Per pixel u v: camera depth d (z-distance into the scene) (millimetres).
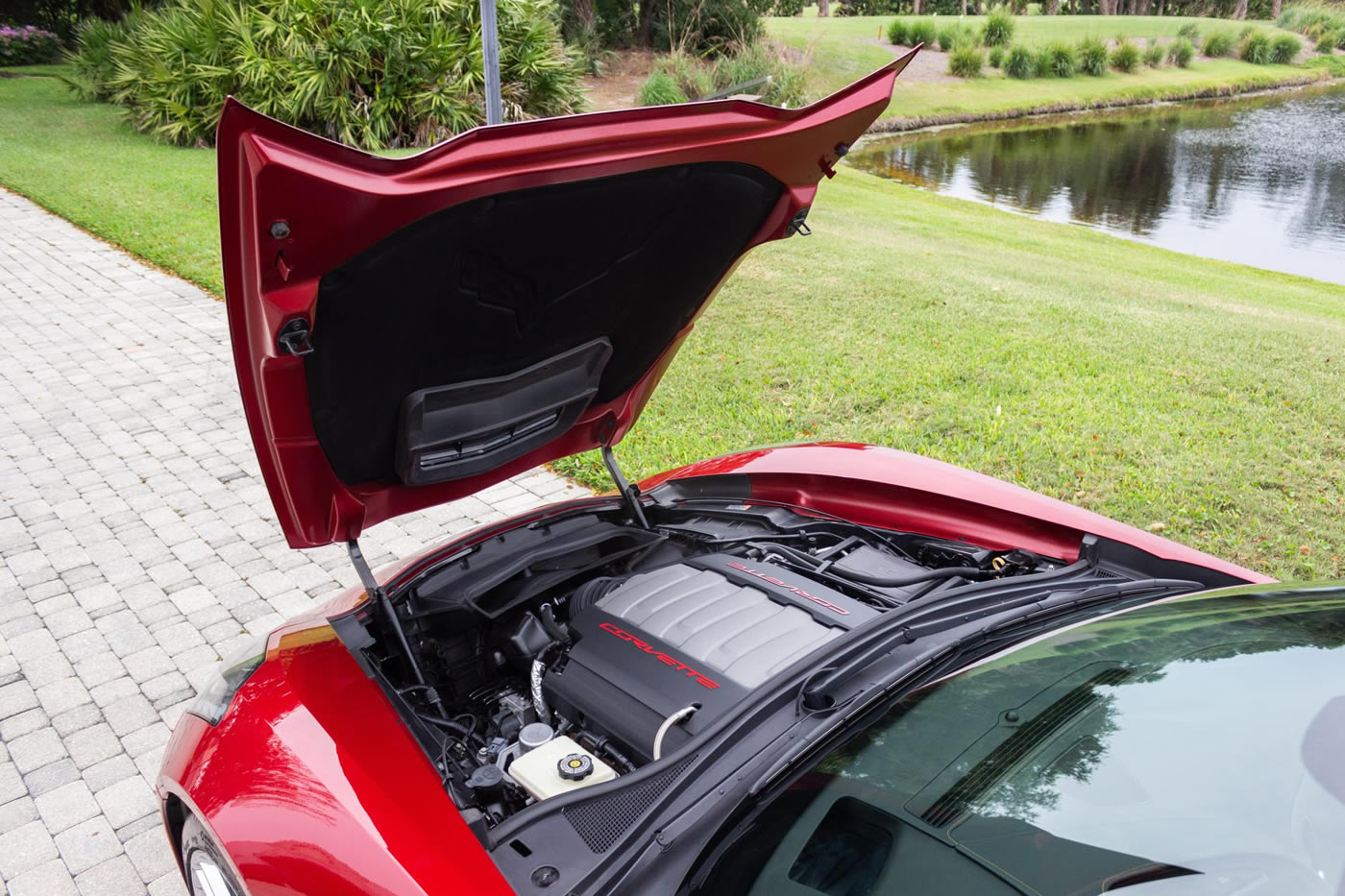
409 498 2369
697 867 1519
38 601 4309
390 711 2008
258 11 15656
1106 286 10523
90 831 3004
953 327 8219
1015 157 23906
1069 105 32844
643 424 6043
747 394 6547
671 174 1946
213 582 4449
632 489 2969
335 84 15047
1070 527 2611
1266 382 6891
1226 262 13891
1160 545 2494
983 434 5781
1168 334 8211
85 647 3955
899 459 3117
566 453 2779
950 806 1466
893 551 2771
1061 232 15188
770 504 3123
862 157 23594
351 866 1634
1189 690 1616
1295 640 1753
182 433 6086
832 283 9734
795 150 2061
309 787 1812
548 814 1697
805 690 1793
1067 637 1877
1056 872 1318
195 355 7457
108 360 7367
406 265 1733
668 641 2174
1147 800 1391
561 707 2176
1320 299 11117
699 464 3469
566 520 2896
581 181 1801
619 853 1570
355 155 1463
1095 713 1593
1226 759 1441
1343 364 7418
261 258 1495
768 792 1604
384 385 2004
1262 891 1230
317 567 4594
